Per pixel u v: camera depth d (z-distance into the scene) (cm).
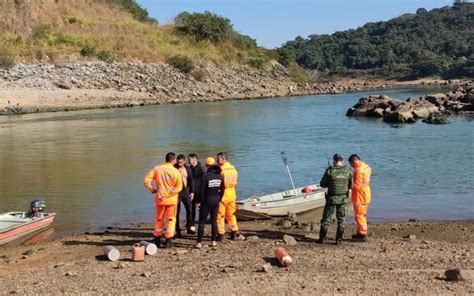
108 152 2723
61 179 2098
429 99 5088
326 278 923
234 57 8012
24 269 1055
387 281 904
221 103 5988
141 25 7781
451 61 14388
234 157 2575
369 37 18950
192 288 888
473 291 852
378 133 3459
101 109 5106
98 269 1020
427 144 2925
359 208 1223
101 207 1678
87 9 7644
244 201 1531
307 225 1408
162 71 6506
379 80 14350
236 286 891
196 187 1305
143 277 959
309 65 17025
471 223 1428
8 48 5788
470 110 4747
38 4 6875
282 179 2080
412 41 17162
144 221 1515
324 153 2680
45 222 1409
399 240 1228
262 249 1141
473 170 2191
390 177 2084
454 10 19725
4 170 2280
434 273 946
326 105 5791
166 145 2956
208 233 1331
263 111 5041
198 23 8038
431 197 1770
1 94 5019
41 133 3434
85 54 6238
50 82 5516
